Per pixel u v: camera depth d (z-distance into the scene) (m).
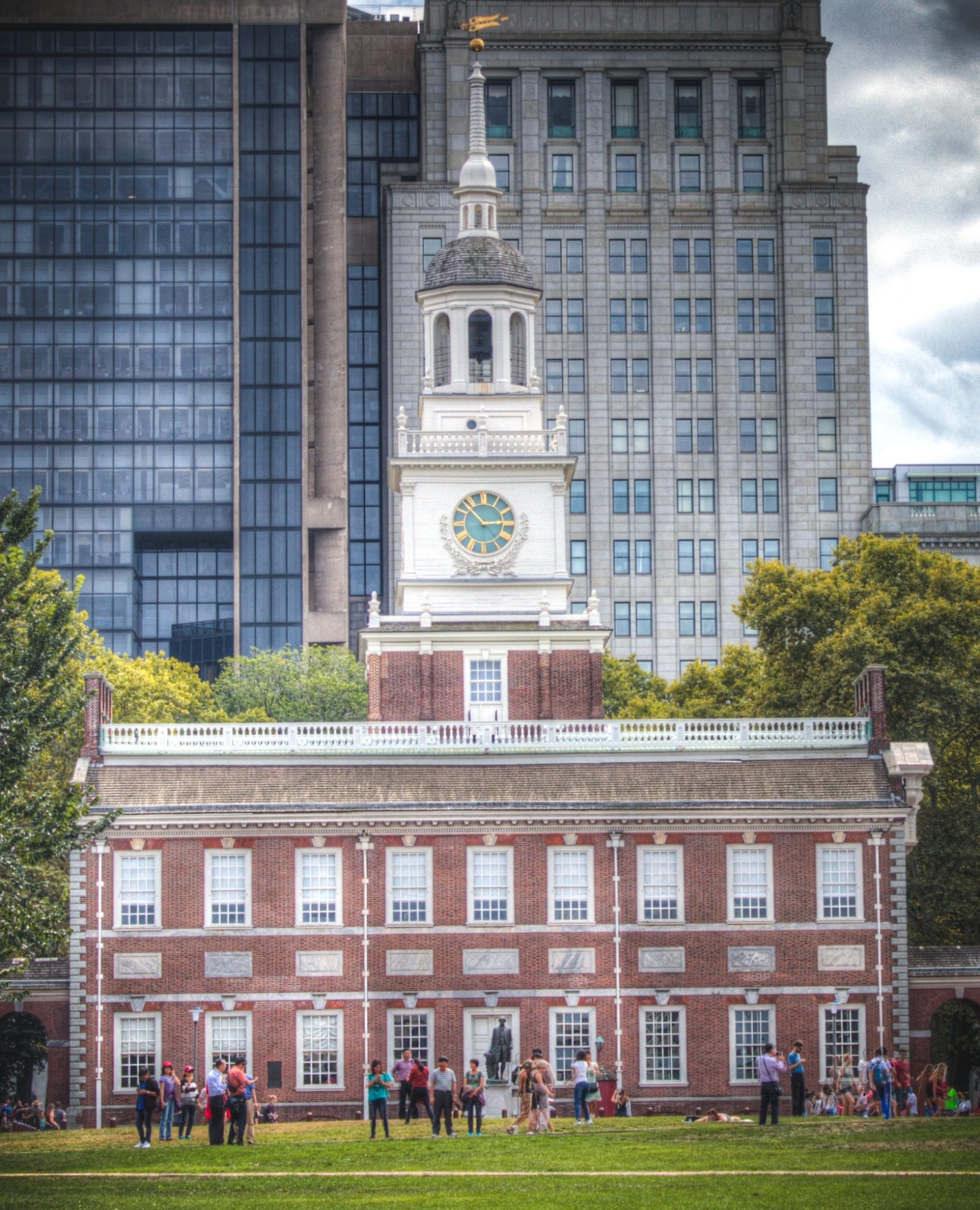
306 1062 127.62
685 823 129.88
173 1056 127.38
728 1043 128.75
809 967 129.50
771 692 166.12
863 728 134.12
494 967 128.75
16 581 109.31
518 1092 114.50
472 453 146.25
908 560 169.38
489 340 150.12
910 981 130.62
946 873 144.62
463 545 145.38
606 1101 123.94
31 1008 128.38
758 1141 94.38
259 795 129.75
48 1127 127.19
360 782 131.00
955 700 150.00
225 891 128.75
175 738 133.00
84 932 127.88
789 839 130.38
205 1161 94.38
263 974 128.00
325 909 128.88
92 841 128.38
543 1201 80.50
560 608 144.62
